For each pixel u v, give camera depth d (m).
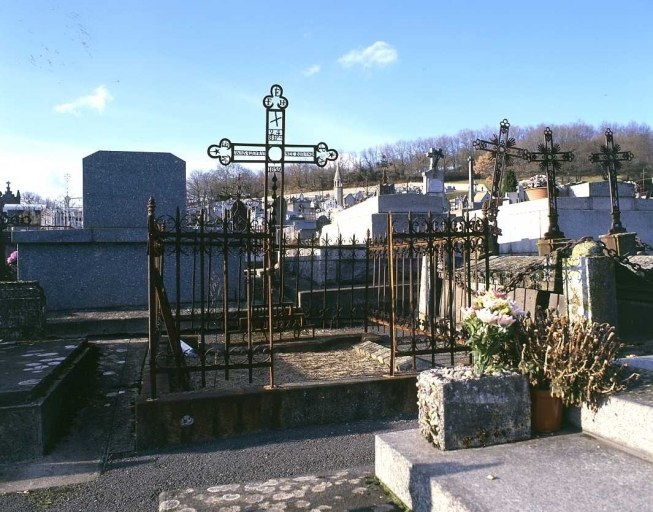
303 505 3.31
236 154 8.83
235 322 9.10
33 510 3.57
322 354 7.51
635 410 3.41
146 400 4.72
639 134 78.44
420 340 7.70
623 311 7.72
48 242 10.47
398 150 106.94
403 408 5.50
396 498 3.41
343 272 13.49
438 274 10.00
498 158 15.88
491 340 3.91
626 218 16.45
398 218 15.05
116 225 11.16
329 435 4.91
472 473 3.12
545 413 3.86
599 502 2.71
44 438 4.52
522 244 15.64
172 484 3.94
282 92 9.04
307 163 9.27
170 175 11.51
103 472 4.17
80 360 6.30
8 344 6.88
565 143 87.25
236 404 4.93
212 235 5.41
